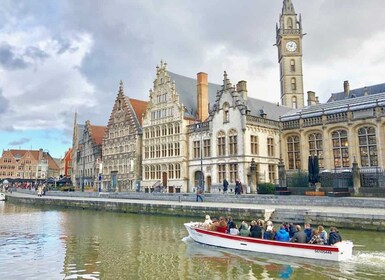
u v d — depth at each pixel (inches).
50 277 629.3
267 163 2022.6
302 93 3284.9
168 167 2379.4
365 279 585.6
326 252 698.2
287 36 3341.5
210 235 877.8
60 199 2208.4
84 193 2456.9
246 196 1464.1
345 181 1520.7
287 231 800.3
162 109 2465.6
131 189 2677.2
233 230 861.8
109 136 3006.9
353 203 1140.5
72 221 1429.6
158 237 1003.9
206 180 2130.9
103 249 858.1
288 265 684.1
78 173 3732.8
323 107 2064.5
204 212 1321.4
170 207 1455.5
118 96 2967.5
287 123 2100.1
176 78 2549.2
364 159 1737.2
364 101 1847.9
